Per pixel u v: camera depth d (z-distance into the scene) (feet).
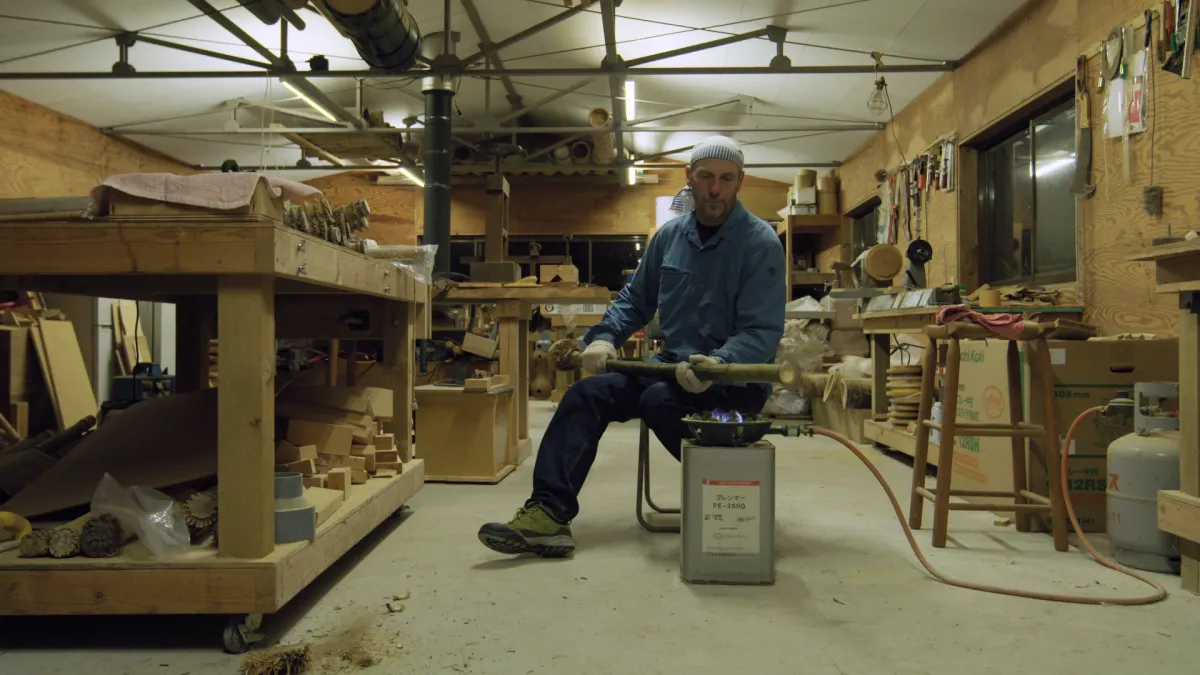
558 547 6.82
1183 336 6.09
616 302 8.42
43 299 18.79
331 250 5.76
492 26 20.08
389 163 30.78
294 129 23.86
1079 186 11.53
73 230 4.74
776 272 7.34
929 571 6.43
